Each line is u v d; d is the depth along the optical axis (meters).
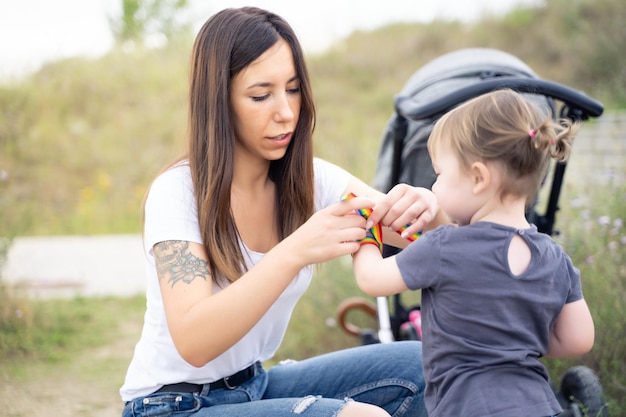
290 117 2.09
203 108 2.08
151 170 9.75
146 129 10.70
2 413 3.51
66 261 6.67
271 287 1.86
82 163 9.90
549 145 1.88
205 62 2.07
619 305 3.38
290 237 1.90
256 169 2.22
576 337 1.94
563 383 2.82
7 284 4.89
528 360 1.82
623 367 3.24
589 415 2.64
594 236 3.98
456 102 2.73
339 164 7.06
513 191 1.89
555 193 3.04
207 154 2.06
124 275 6.20
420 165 3.15
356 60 13.83
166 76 12.13
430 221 2.14
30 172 9.59
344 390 2.37
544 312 1.85
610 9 12.12
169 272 1.97
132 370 2.18
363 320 4.50
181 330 1.88
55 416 3.51
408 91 3.34
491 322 1.81
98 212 8.70
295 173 2.26
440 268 1.84
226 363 2.15
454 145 1.93
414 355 2.38
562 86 2.74
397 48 14.11
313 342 4.43
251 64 2.04
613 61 10.70
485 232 1.85
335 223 1.89
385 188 3.34
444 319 1.86
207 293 1.95
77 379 4.00
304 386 2.38
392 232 2.39
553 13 13.19
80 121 10.95
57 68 12.16
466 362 1.83
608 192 4.43
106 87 11.70
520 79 2.73
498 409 1.75
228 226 2.07
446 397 1.82
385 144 3.42
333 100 12.50
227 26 2.06
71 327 4.86
